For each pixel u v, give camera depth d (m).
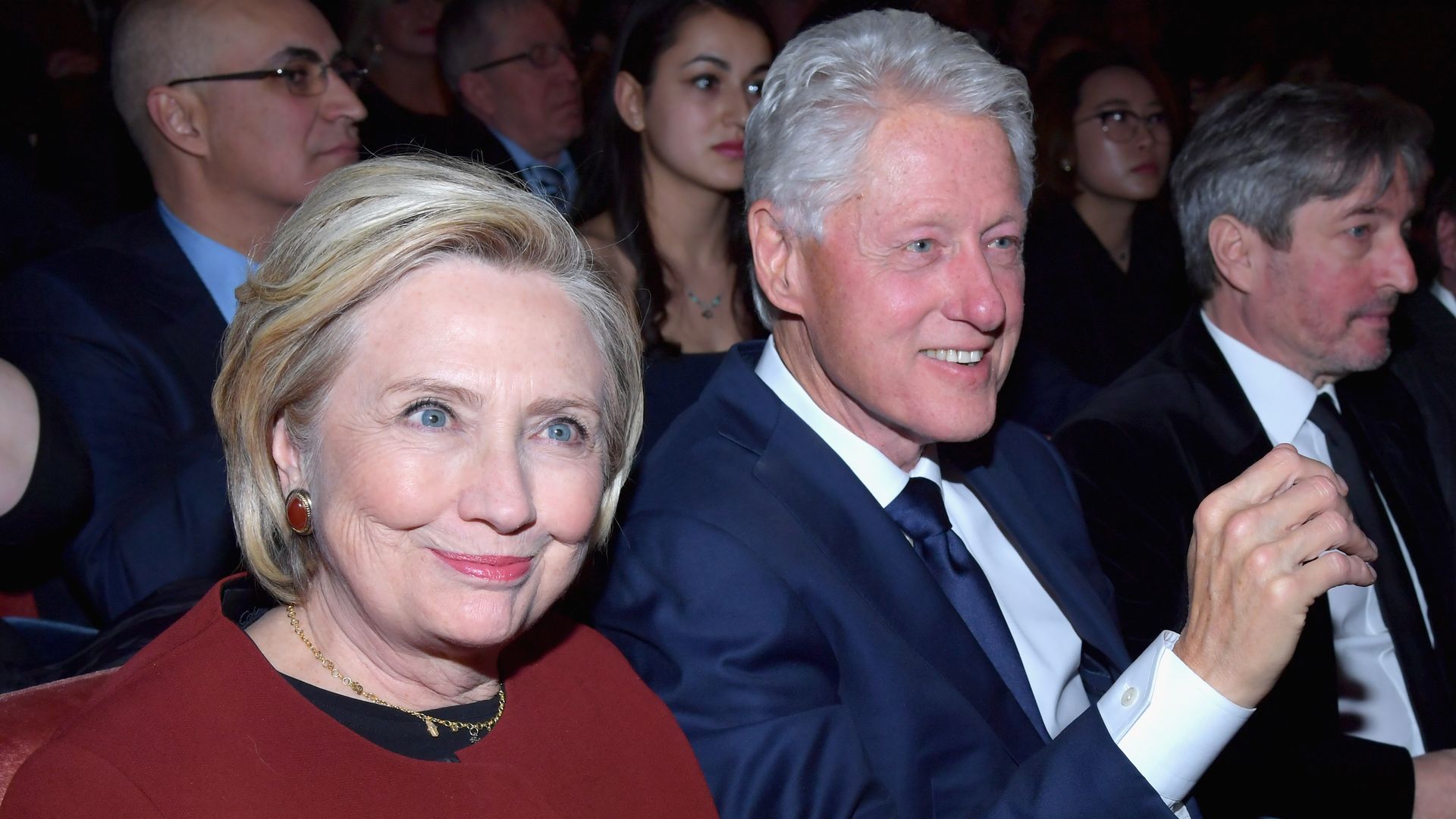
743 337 2.90
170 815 1.05
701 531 1.51
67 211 3.58
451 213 1.16
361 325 1.14
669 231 2.87
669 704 1.47
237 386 1.18
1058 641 1.77
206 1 2.53
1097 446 2.09
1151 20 5.22
